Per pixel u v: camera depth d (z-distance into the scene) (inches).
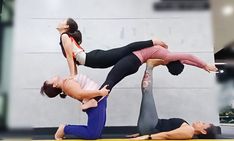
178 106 76.2
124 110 75.7
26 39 79.6
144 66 77.7
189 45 80.5
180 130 68.6
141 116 71.4
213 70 77.9
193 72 78.0
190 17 82.6
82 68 76.4
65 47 75.4
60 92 74.1
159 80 77.2
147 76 74.3
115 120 75.0
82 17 81.4
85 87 70.9
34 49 78.9
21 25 80.4
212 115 75.7
